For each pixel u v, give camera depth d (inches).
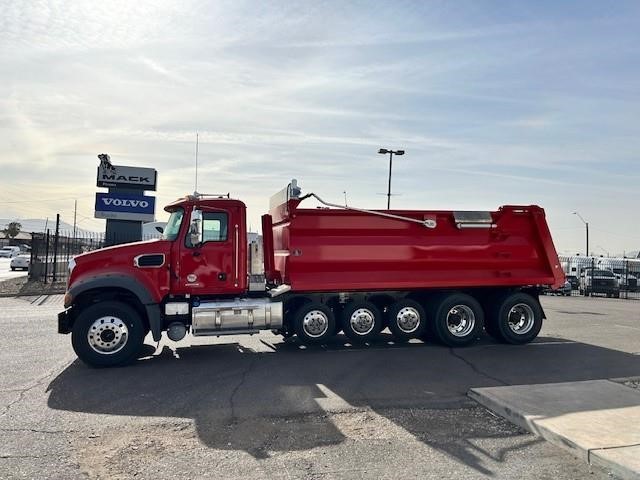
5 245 4028.1
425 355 373.7
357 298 412.5
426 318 420.2
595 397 245.6
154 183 1119.6
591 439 191.2
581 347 411.2
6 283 1042.1
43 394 265.4
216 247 364.2
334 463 180.4
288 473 172.2
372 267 407.8
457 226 420.5
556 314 681.0
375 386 283.6
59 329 337.4
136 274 347.6
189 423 222.1
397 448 194.2
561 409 227.0
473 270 429.1
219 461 181.9
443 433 210.7
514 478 168.7
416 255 414.9
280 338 447.8
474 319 411.8
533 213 434.3
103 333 328.5
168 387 280.4
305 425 220.1
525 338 423.8
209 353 378.6
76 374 309.9
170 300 363.3
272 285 399.9
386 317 418.3
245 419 227.6
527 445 197.5
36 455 186.2
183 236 359.6
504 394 251.1
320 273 398.3
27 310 641.6
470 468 176.2
